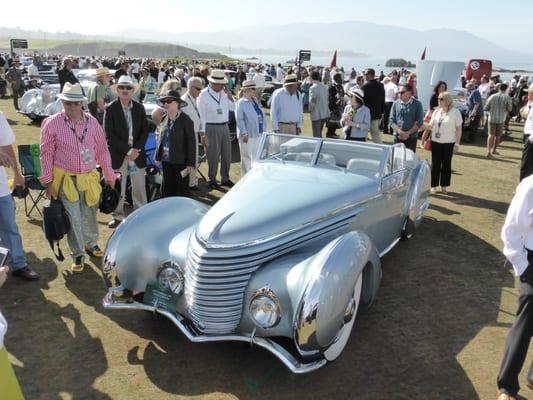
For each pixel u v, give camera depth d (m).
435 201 8.40
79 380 3.53
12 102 21.53
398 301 4.77
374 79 10.62
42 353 3.84
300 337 3.21
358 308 4.04
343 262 3.36
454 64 16.95
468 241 6.49
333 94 15.47
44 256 5.66
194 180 8.38
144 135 6.50
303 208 3.99
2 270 2.77
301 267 3.46
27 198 7.87
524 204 3.02
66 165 4.93
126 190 7.46
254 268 3.57
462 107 14.84
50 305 4.57
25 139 12.70
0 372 2.62
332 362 3.73
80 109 4.97
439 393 3.44
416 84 17.44
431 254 6.00
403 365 3.75
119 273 3.98
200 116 8.24
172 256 3.93
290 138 5.13
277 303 3.41
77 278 5.12
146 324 4.30
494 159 12.36
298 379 3.57
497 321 4.45
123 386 3.47
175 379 3.56
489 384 3.55
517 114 20.83
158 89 17.44
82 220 5.41
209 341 3.69
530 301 3.15
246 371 3.66
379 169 4.80
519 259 3.13
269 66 37.41
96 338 4.06
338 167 4.89
